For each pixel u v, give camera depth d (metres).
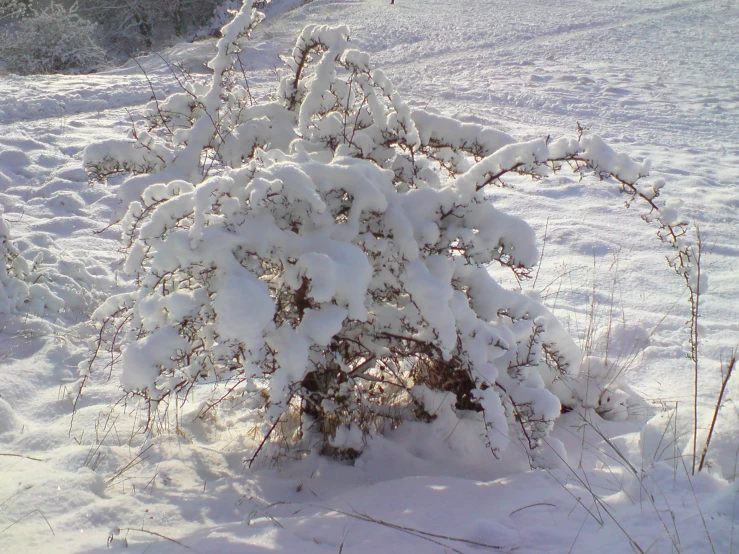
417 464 3.39
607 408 4.11
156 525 2.76
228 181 2.85
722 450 2.96
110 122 10.40
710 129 13.21
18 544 2.52
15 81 12.94
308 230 3.08
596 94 15.62
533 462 3.36
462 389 3.76
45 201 7.18
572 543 2.35
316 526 2.60
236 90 4.02
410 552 2.36
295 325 3.06
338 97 3.70
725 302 5.91
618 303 5.82
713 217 8.19
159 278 2.82
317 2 29.84
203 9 33.47
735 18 28.22
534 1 31.69
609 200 8.65
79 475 3.04
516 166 3.25
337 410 3.37
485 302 3.50
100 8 31.62
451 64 18.69
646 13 29.16
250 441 3.63
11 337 4.56
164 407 3.89
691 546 2.21
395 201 3.20
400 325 3.38
